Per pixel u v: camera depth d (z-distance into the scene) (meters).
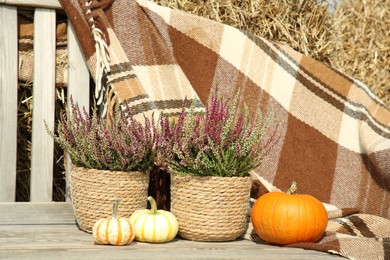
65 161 2.36
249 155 2.01
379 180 2.41
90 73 2.33
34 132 2.26
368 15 3.17
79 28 2.25
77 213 2.05
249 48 2.46
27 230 2.07
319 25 2.73
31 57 2.30
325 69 2.53
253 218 2.02
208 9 2.58
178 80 2.35
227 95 2.42
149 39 2.35
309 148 2.45
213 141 1.96
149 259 1.67
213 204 1.95
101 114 2.31
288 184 2.40
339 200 2.42
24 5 2.24
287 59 2.50
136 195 2.04
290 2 2.66
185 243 1.95
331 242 1.94
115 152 2.00
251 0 2.61
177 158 2.05
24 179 2.41
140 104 2.22
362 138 2.45
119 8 2.31
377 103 2.54
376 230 2.19
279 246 1.97
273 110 2.33
